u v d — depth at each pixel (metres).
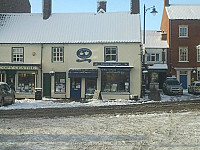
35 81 29.94
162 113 17.69
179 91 34.97
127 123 13.98
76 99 28.36
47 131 12.02
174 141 10.07
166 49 46.22
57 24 32.75
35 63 29.95
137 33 30.45
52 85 29.91
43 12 33.75
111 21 32.59
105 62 29.62
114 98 29.06
